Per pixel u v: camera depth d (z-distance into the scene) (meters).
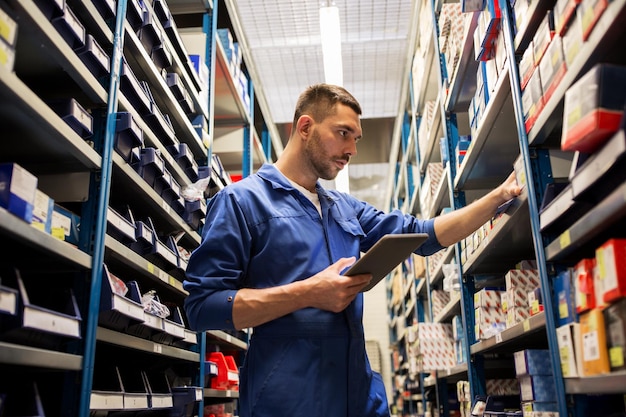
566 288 1.45
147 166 2.12
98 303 1.63
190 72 2.86
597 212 1.21
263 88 5.74
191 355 2.61
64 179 1.72
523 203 1.77
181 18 3.68
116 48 1.87
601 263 1.21
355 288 1.45
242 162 4.88
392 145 7.04
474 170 2.83
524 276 2.16
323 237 1.69
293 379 1.47
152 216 2.48
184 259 2.55
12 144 1.59
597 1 1.16
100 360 2.34
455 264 3.32
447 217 1.93
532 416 1.70
